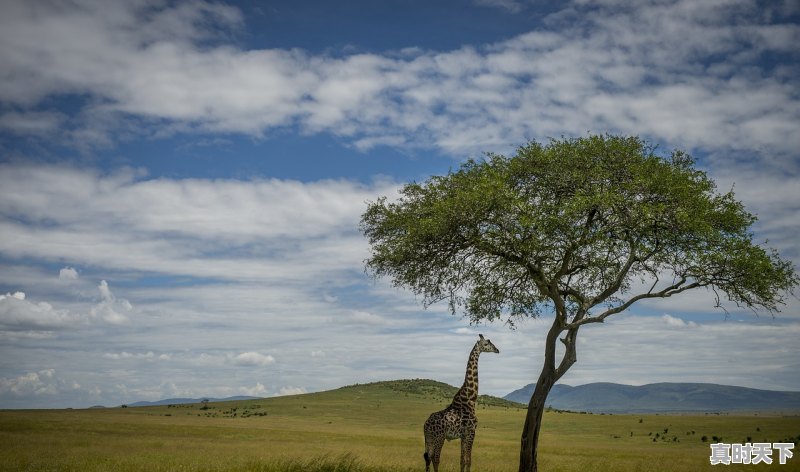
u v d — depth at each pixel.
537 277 19.95
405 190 21.56
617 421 113.81
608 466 31.89
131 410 135.88
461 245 20.08
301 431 72.75
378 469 22.56
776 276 19.12
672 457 44.47
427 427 20.47
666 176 18.78
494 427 105.94
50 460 26.17
